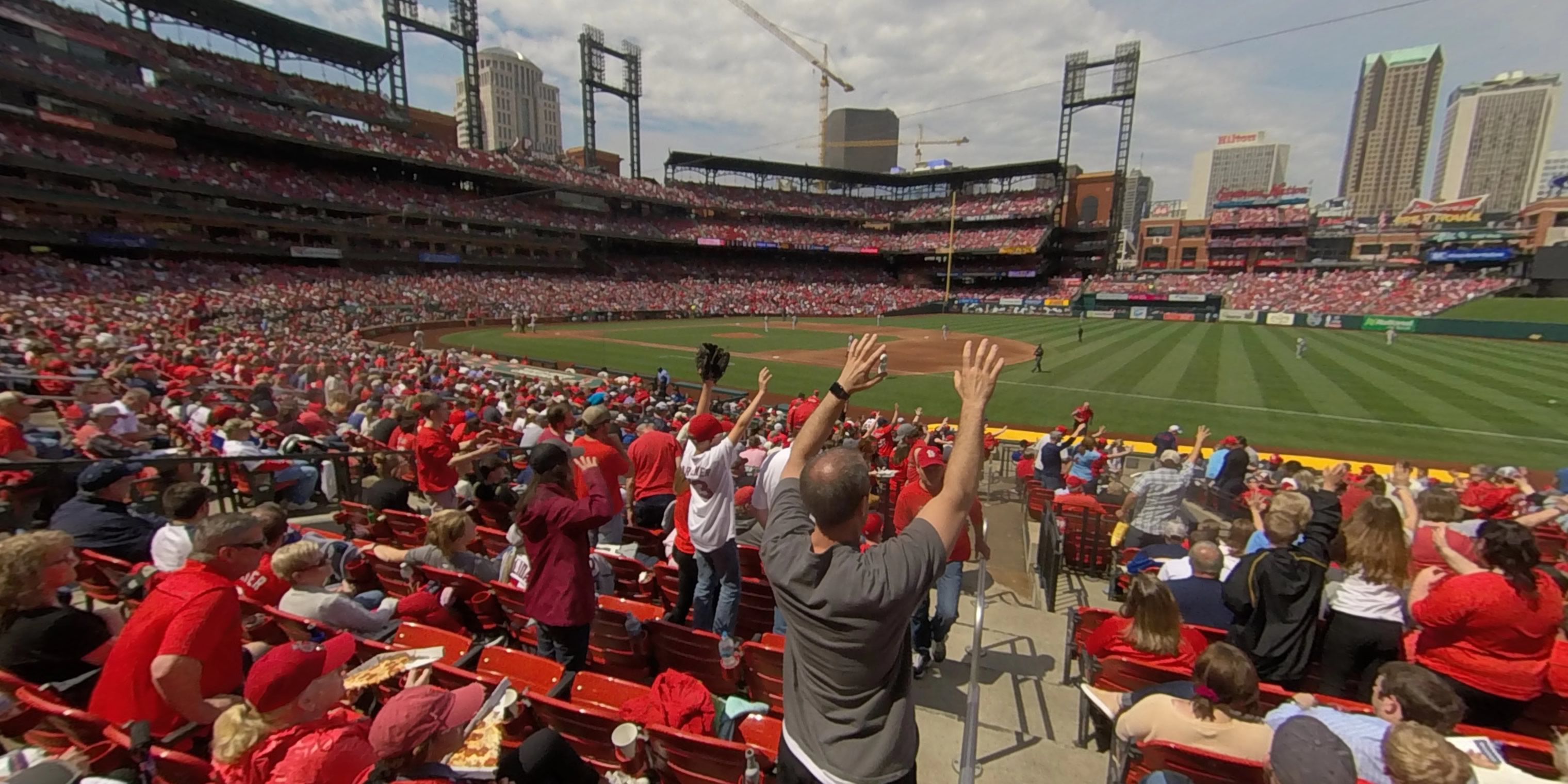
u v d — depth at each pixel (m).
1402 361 36.62
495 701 3.96
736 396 26.06
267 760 2.95
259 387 13.70
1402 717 3.53
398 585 6.24
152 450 8.59
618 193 78.06
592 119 85.50
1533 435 21.16
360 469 10.76
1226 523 9.21
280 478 9.50
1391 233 98.12
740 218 92.38
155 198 46.56
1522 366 34.53
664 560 7.59
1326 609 5.64
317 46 59.62
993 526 10.11
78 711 3.60
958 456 2.37
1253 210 97.38
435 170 65.50
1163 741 3.66
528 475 8.83
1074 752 4.79
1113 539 8.71
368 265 60.12
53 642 3.85
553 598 4.45
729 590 5.35
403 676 4.30
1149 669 4.50
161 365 18.59
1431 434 21.39
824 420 2.72
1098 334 52.69
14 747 3.87
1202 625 5.71
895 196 102.38
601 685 4.39
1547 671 4.22
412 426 10.25
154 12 51.97
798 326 60.84
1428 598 4.28
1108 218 91.12
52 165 40.66
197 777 3.31
